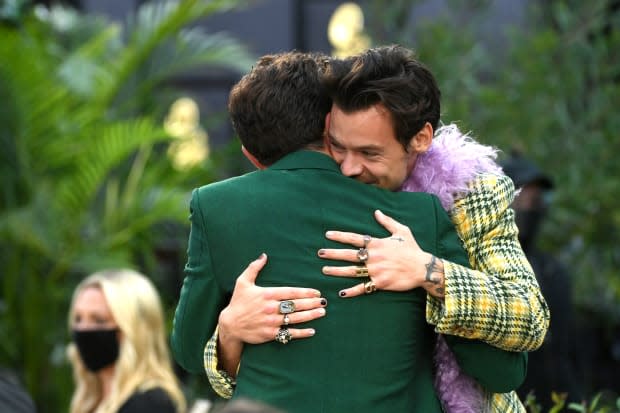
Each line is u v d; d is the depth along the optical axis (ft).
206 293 24.07
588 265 68.39
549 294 50.26
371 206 23.59
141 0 82.94
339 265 23.17
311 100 24.47
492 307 22.90
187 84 85.20
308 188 23.70
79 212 63.93
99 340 40.96
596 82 70.74
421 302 23.53
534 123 69.26
